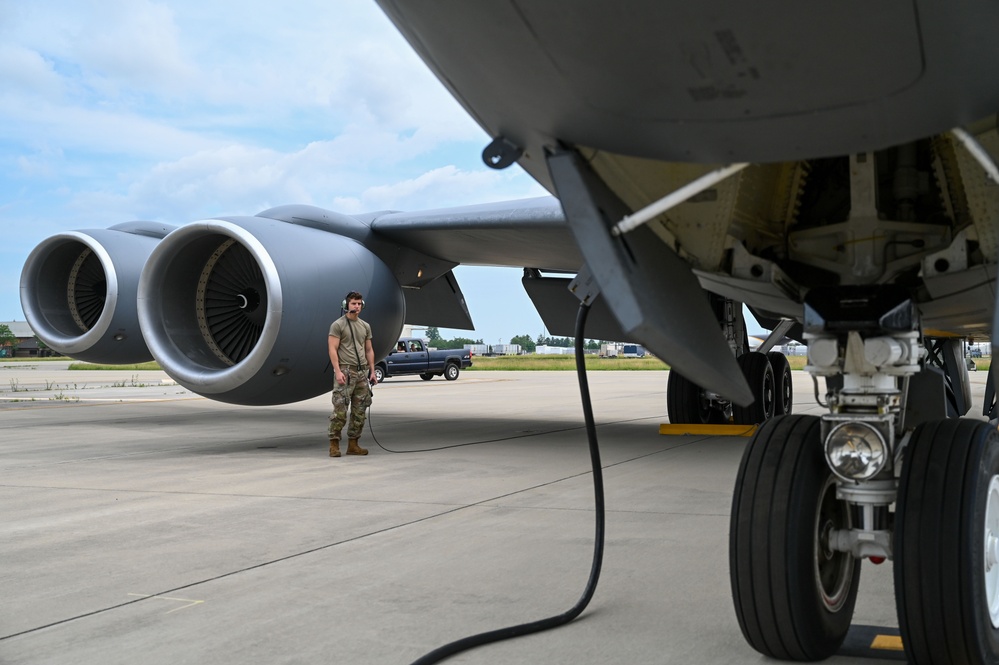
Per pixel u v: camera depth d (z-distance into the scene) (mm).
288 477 6555
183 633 3008
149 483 6320
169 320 7973
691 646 2865
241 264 8148
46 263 10008
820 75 2090
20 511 5277
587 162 2643
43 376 35250
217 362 8055
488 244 8102
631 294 2488
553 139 2570
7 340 114500
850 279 3500
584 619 3137
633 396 17656
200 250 7984
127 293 9641
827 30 1980
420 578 3678
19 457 7914
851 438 2625
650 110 2299
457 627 3053
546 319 9219
